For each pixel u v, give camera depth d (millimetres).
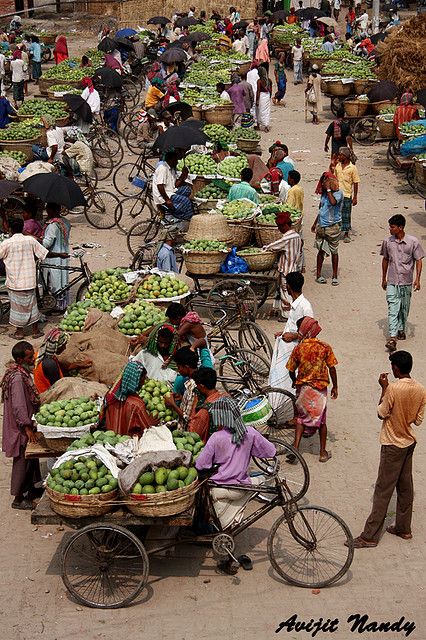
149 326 11969
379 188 23531
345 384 13023
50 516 8414
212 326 13516
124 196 22172
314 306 15852
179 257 17047
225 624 8211
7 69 36375
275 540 9328
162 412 9680
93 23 49688
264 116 29188
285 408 11188
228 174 18250
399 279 13938
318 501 10086
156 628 8164
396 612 8383
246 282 14492
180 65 31391
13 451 9727
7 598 8617
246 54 39531
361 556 9172
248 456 8766
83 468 8352
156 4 48781
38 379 10492
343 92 29359
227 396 8844
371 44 37594
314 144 27656
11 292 14359
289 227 14617
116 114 27203
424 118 24594
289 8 49688
